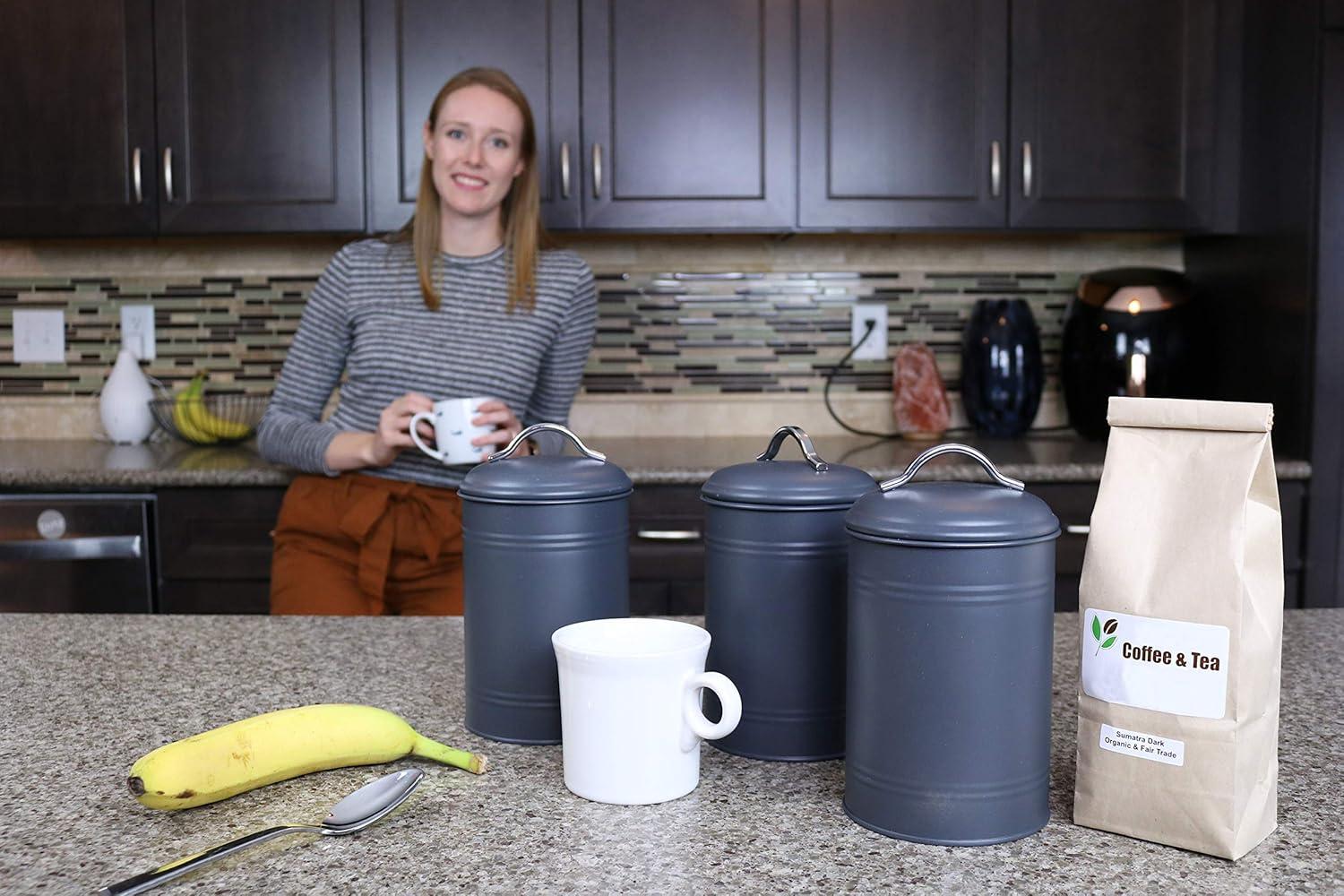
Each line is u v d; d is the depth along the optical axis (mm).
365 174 2541
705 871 610
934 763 638
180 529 2328
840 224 2572
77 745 802
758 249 2904
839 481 759
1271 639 640
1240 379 2672
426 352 2078
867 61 2555
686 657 694
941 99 2570
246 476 2299
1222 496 636
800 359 2924
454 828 666
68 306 2898
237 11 2516
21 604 2332
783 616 757
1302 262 2424
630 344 2912
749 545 759
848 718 681
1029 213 2600
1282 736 812
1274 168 2514
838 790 723
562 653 709
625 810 691
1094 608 665
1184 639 634
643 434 2926
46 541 2303
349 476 2039
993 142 2582
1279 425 2516
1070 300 2951
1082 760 671
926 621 632
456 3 2514
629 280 2893
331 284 2123
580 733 706
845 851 634
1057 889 590
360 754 742
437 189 2062
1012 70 2572
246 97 2529
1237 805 621
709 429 2928
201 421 2682
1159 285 2664
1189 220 2633
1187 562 637
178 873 596
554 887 592
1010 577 632
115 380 2768
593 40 2523
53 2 2516
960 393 2953
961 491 664
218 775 681
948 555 625
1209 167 2625
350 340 2168
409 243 2125
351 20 2516
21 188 2555
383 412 1941
